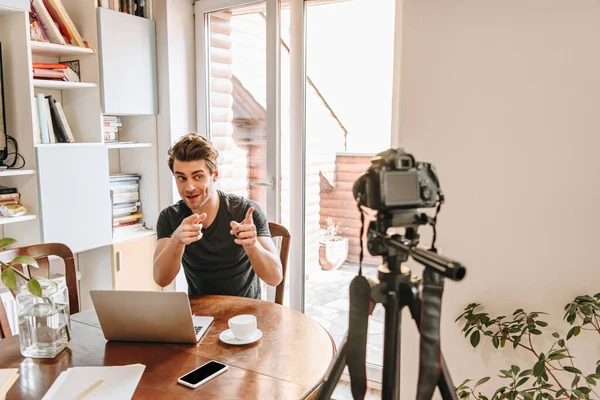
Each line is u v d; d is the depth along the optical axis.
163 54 2.81
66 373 1.17
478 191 2.00
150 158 2.95
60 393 1.08
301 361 1.25
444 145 2.04
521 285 1.96
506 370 1.87
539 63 1.83
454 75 1.98
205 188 1.72
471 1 1.91
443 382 0.80
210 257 1.84
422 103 2.06
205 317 1.53
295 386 1.12
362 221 0.78
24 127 2.23
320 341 1.37
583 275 1.85
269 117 2.67
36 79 2.32
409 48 2.05
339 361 0.83
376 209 0.72
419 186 0.74
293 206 2.72
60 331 1.30
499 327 1.91
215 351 1.30
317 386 1.13
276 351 1.30
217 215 1.84
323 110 2.59
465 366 2.10
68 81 2.44
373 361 2.54
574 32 1.77
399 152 0.75
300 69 2.59
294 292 2.78
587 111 1.78
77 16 2.55
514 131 1.91
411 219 0.75
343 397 2.36
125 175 2.91
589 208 1.82
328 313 2.74
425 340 0.76
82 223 2.45
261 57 2.69
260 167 2.79
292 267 2.76
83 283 2.83
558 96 1.82
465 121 1.99
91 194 2.49
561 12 1.78
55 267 2.62
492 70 1.91
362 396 0.79
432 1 1.98
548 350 1.94
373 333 2.60
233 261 1.84
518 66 1.87
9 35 2.20
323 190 2.65
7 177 2.37
